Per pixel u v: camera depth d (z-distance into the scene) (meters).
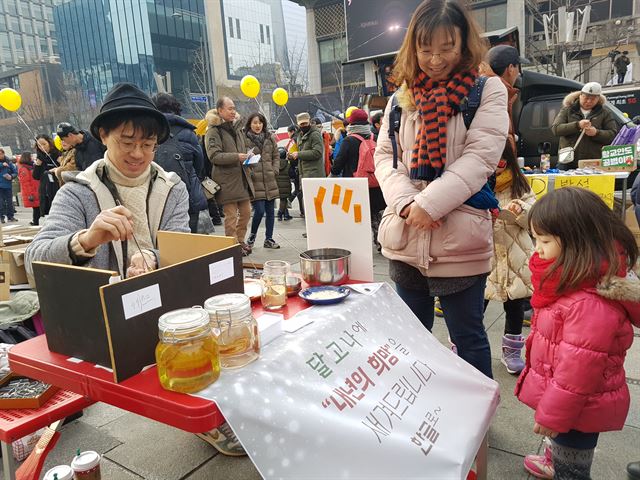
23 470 1.62
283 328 1.34
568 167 5.34
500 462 2.05
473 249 1.87
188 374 1.02
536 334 1.68
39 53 70.56
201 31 50.84
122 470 2.12
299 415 1.10
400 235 1.95
